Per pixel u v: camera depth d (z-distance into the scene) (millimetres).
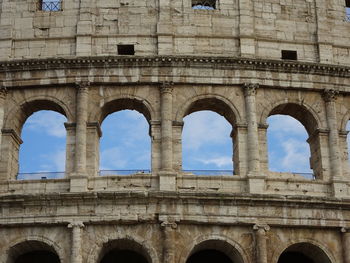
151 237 52188
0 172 55188
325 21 62062
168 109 56469
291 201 53344
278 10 61906
